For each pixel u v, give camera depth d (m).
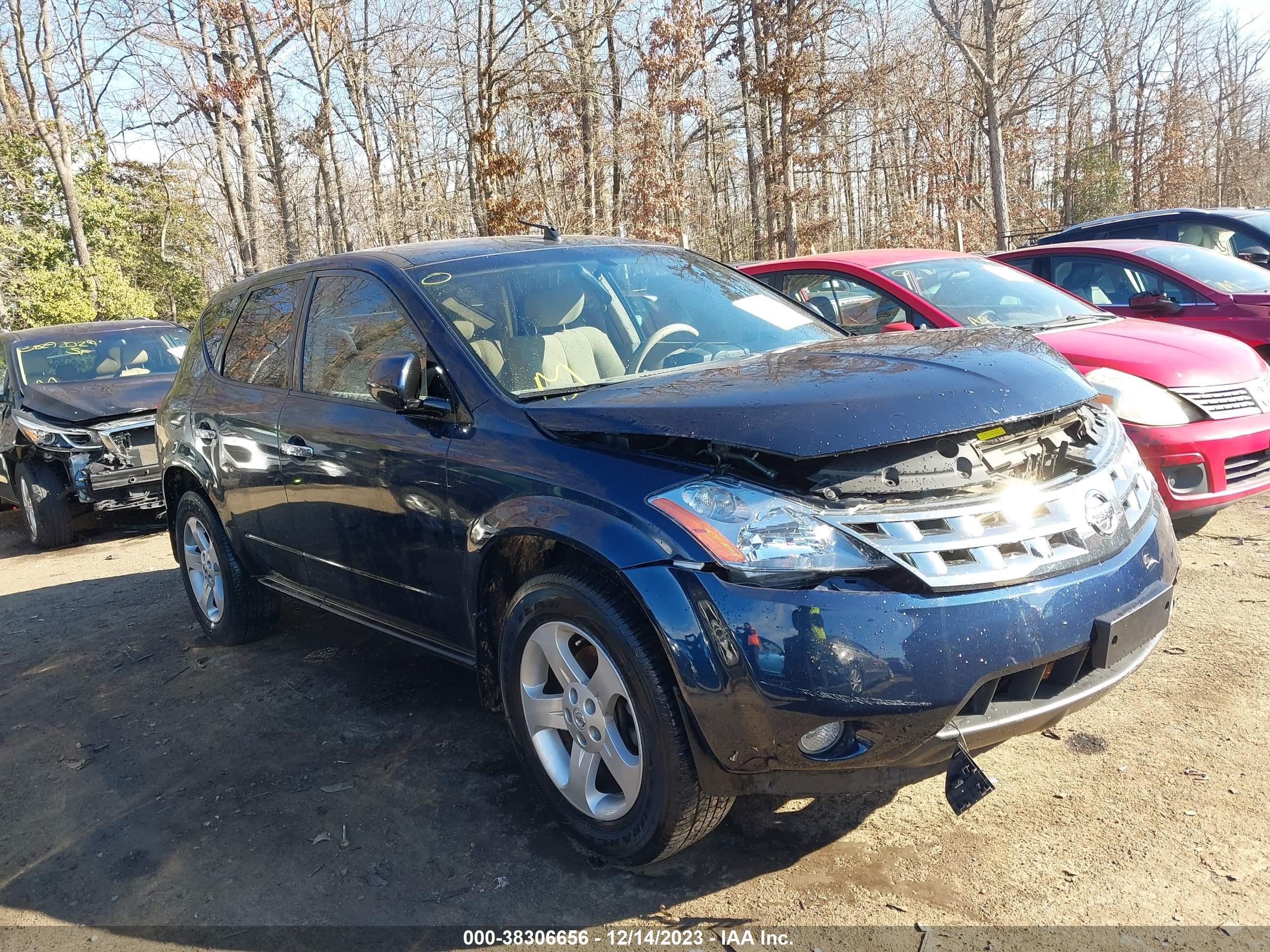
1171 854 2.53
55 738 3.95
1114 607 2.41
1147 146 39.06
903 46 29.19
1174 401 4.58
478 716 3.74
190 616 5.43
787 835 2.78
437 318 3.28
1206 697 3.35
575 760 2.73
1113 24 36.09
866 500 2.32
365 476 3.41
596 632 2.53
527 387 3.07
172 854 2.97
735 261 34.06
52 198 24.00
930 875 2.53
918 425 2.34
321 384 3.79
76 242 21.89
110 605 5.84
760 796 3.02
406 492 3.21
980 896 2.43
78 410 7.62
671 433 2.45
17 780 3.61
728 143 30.34
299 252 28.17
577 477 2.61
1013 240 22.94
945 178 28.64
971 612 2.24
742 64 25.50
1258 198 51.72
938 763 2.34
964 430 2.37
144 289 26.50
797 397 2.45
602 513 2.49
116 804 3.33
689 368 3.20
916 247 28.86
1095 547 2.46
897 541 2.26
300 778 3.37
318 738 3.67
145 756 3.68
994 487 2.43
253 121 28.12
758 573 2.26
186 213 27.88
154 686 4.39
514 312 3.40
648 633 2.41
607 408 2.67
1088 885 2.44
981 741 2.32
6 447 7.96
